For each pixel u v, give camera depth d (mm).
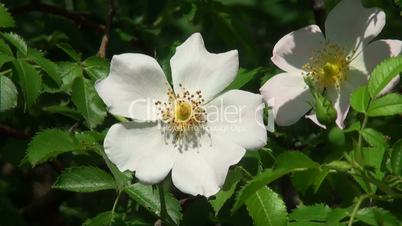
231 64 294
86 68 315
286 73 314
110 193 350
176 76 295
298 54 315
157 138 290
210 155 286
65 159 370
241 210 329
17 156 344
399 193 273
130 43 397
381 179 273
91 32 397
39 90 296
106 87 289
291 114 308
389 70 281
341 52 313
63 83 309
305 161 263
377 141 278
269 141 300
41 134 287
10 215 386
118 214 289
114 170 284
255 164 286
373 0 385
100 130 321
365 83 308
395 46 307
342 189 283
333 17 314
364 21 312
